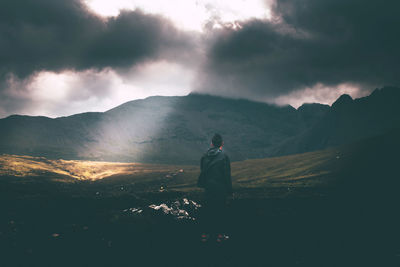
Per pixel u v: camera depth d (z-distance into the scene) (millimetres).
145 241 11664
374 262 9562
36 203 18844
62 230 12484
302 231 14812
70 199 21234
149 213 16875
